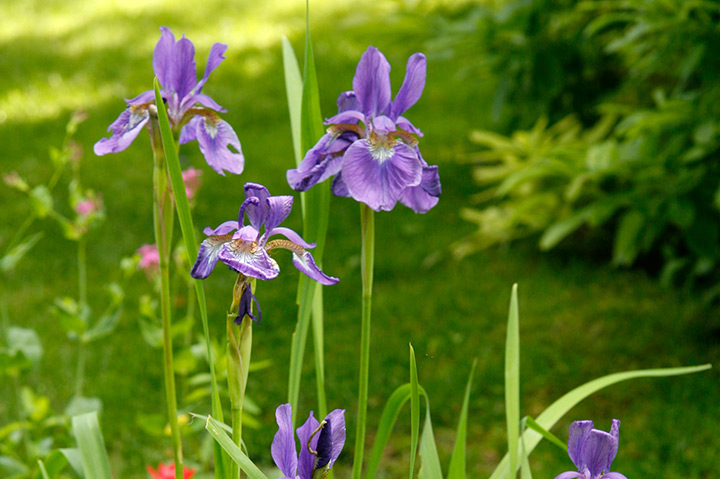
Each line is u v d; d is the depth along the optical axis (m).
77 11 12.70
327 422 1.01
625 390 3.79
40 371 3.92
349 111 1.36
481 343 4.21
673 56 4.19
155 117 1.33
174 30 11.37
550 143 5.13
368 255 1.39
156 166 1.35
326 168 1.35
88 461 1.37
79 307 2.48
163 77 1.40
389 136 1.32
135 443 3.38
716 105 3.83
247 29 11.16
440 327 4.36
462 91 8.36
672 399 3.69
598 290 4.79
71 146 2.51
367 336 1.42
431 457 1.46
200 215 5.68
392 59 8.69
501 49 4.89
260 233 1.15
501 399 3.74
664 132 4.00
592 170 4.07
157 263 2.49
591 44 4.92
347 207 6.01
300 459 1.04
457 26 4.96
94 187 6.24
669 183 4.02
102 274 5.01
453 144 7.04
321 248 1.47
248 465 1.03
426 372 3.96
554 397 3.77
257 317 1.15
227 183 6.21
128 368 3.98
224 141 1.44
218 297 4.66
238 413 1.16
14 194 6.16
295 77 1.66
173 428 1.40
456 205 6.03
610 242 5.39
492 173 5.22
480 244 5.32
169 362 1.39
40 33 11.48
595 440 1.08
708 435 3.39
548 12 4.74
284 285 4.77
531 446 1.51
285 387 3.81
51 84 9.02
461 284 4.88
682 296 4.65
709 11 3.79
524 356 4.09
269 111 7.93
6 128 7.61
